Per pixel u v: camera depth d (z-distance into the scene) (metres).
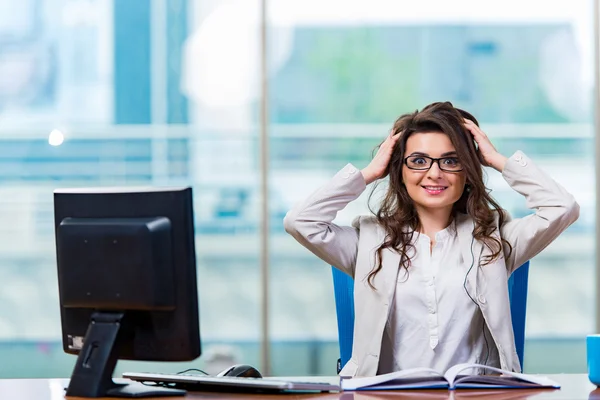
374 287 3.14
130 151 5.77
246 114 5.81
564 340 5.81
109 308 2.61
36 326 5.79
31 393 2.65
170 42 5.79
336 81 5.79
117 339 2.58
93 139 5.77
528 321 5.81
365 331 3.14
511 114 5.75
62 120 5.77
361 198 5.61
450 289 3.13
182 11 5.79
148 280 2.54
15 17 5.75
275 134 5.81
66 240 2.63
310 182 5.80
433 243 3.22
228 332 5.82
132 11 5.76
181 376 2.68
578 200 5.79
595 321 5.81
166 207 2.56
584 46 5.76
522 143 5.75
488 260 3.12
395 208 3.29
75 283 2.62
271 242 5.83
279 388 2.50
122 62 5.77
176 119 5.79
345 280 3.38
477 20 5.75
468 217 3.26
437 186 3.13
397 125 3.29
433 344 3.10
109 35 5.77
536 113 5.75
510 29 5.76
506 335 3.06
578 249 5.81
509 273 3.23
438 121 3.15
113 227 2.58
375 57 5.78
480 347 3.13
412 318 3.13
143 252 2.54
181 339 2.57
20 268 5.78
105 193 2.63
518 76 5.75
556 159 5.76
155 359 2.60
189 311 2.56
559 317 5.81
